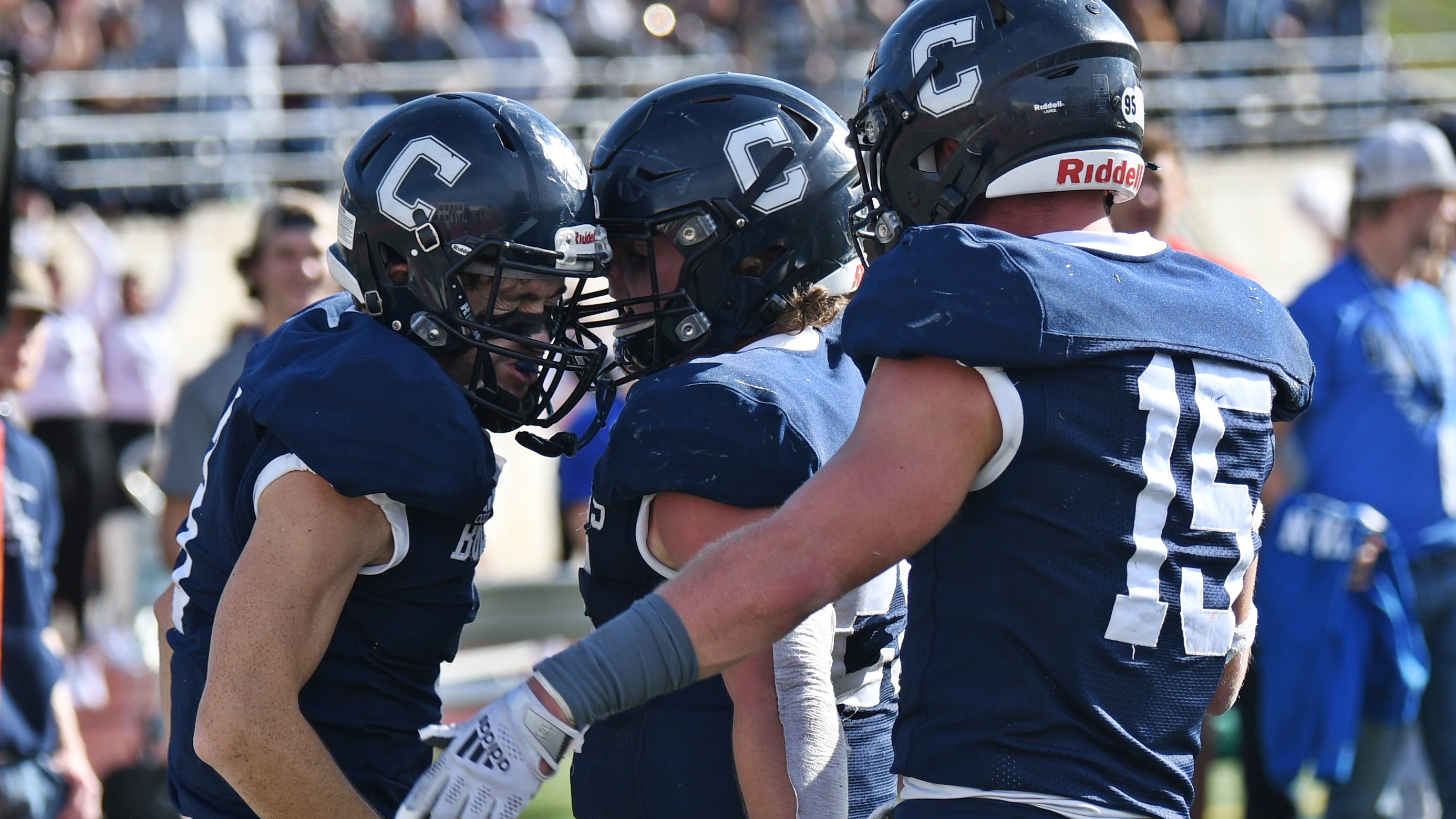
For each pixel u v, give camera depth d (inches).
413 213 271.7
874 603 284.5
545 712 209.0
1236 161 1561.3
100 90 1270.9
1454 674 535.5
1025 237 229.5
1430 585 532.4
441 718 307.1
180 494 516.7
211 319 1252.5
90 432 899.4
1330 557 517.3
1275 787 537.3
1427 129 554.3
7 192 501.4
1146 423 223.5
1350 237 557.0
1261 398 237.9
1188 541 229.0
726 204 286.8
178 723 282.7
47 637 484.1
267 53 1363.2
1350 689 513.3
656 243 297.0
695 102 296.5
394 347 264.7
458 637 289.6
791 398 266.5
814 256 294.7
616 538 273.3
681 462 258.7
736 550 214.1
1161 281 234.7
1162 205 517.0
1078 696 224.2
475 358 281.1
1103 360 221.9
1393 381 534.6
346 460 249.0
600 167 303.7
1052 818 223.0
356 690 273.6
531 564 1003.3
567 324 295.6
